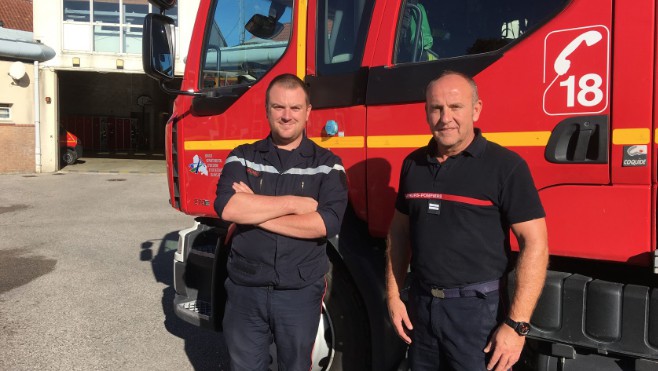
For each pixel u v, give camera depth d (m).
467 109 1.99
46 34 17.55
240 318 2.46
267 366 2.57
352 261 2.76
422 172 2.12
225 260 3.16
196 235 3.59
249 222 2.33
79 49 18.03
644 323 2.05
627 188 2.05
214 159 3.33
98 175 17.58
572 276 2.24
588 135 2.11
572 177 2.14
